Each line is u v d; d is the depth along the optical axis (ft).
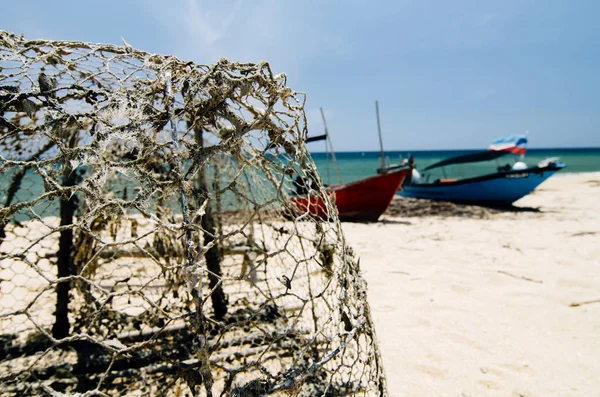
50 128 5.25
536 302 12.16
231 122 5.82
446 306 11.98
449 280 14.52
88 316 8.69
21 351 8.18
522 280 14.30
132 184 8.39
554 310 11.52
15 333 8.94
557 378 8.13
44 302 11.35
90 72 6.20
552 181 66.23
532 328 10.42
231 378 4.85
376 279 14.75
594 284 13.53
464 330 10.34
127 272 11.98
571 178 73.82
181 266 4.59
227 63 5.67
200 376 5.41
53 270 13.91
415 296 12.90
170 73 5.76
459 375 8.24
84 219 4.51
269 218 12.04
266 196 9.94
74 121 5.31
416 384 7.93
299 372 5.17
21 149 7.93
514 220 29.43
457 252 19.03
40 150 8.04
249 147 7.37
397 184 28.60
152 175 5.95
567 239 21.43
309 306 10.31
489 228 26.05
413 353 9.15
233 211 13.34
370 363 6.25
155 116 5.44
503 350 9.29
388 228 27.12
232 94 5.57
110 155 6.79
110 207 4.80
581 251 18.48
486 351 9.24
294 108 6.26
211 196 5.33
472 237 22.90
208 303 10.71
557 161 33.53
